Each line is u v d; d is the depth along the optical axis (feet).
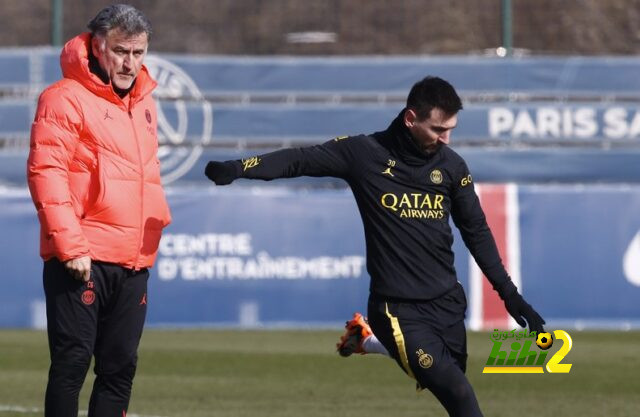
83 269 60.44
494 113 164.86
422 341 60.85
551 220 153.07
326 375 112.27
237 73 161.58
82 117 61.77
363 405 95.25
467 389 60.18
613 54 205.57
